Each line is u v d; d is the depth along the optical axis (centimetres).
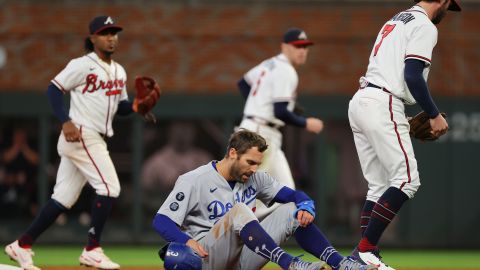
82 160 2533
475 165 4628
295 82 2967
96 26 2542
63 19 4606
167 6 4641
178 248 1838
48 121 4622
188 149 4666
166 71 4631
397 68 2031
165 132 4666
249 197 1972
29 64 4603
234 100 4641
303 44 3019
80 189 2602
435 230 4631
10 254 2527
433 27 2006
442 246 4625
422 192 4628
